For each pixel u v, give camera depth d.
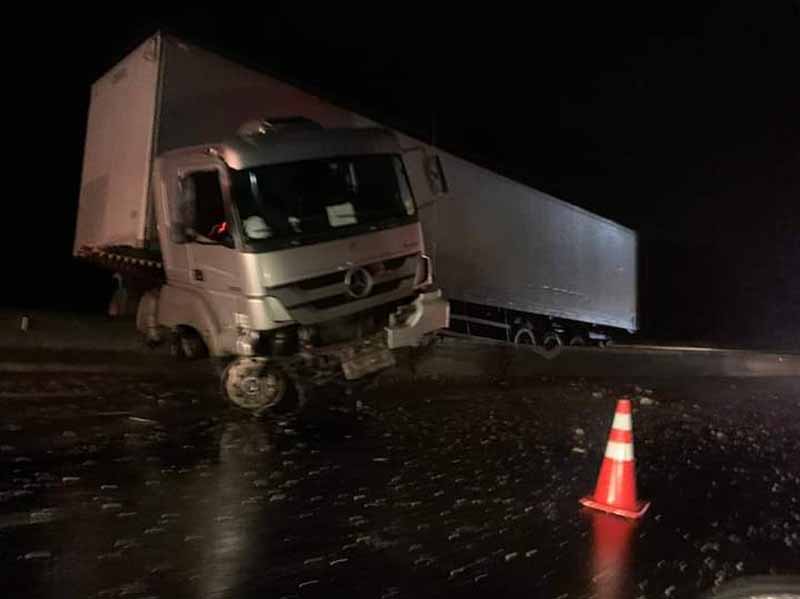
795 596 3.27
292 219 7.96
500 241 15.62
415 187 13.08
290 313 7.81
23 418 7.51
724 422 11.39
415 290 8.77
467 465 7.00
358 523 5.12
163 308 9.17
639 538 5.20
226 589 3.90
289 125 8.63
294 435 7.74
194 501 5.35
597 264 19.95
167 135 9.64
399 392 11.13
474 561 4.55
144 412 8.23
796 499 6.61
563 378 15.30
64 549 4.28
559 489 6.35
